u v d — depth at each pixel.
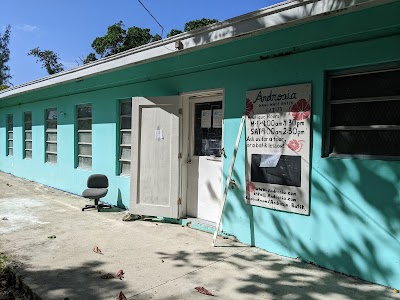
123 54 6.31
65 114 9.70
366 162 3.89
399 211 3.65
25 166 12.48
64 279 3.95
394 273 3.69
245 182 5.11
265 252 4.81
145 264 4.38
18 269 4.23
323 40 4.19
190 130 6.26
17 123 13.16
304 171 4.42
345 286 3.76
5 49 42.75
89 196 7.27
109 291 3.65
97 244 5.14
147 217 6.72
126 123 7.62
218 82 5.50
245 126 5.09
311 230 4.38
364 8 3.36
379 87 3.91
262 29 4.11
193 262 4.43
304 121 4.41
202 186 6.06
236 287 3.74
